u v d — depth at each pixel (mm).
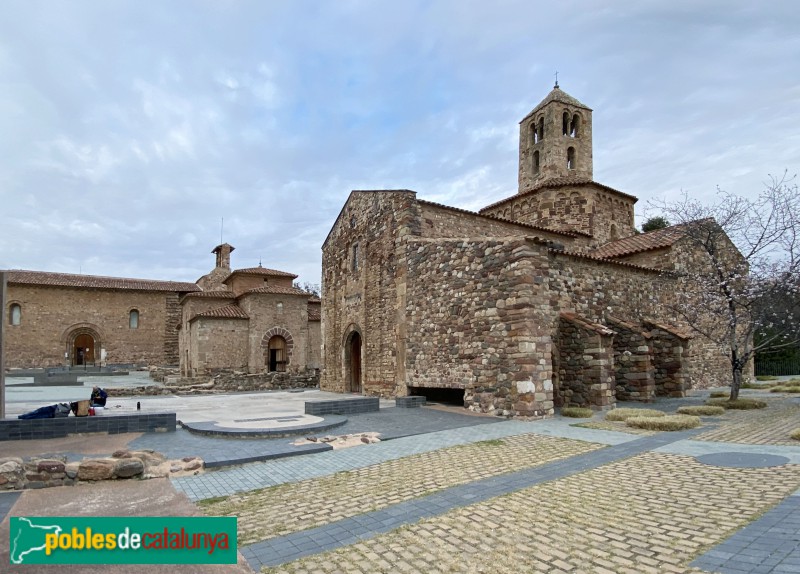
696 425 11734
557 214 26719
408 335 18969
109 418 11070
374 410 15766
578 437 10695
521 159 29984
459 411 15656
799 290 17203
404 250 19438
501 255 15117
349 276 24484
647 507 5988
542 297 14602
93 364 44250
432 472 7906
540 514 5852
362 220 23344
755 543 4758
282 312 35875
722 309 18234
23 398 20547
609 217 27250
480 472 7852
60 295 43406
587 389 15570
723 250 24750
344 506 6332
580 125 28438
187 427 11734
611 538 5102
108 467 7449
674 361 19234
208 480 7613
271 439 10625
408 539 5215
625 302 19797
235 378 27141
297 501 6559
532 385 13797
